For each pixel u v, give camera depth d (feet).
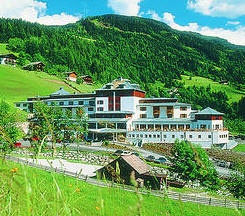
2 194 11.68
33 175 12.72
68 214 11.87
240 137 490.49
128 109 404.36
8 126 162.81
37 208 11.84
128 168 171.01
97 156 268.21
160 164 259.60
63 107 427.74
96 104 414.21
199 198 147.23
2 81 625.41
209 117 364.38
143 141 365.20
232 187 177.99
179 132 357.00
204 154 192.03
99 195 13.39
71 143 324.60
